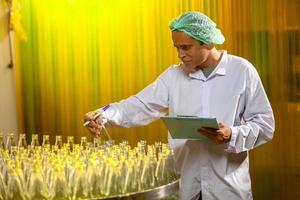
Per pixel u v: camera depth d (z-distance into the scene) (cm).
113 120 294
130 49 427
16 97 432
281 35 423
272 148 435
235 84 276
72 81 431
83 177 231
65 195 228
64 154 253
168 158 264
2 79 427
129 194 226
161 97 295
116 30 426
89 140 432
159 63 425
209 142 275
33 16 425
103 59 429
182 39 264
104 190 233
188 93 282
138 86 428
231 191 276
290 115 431
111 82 430
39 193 227
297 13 421
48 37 427
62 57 429
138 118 299
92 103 432
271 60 425
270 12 421
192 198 283
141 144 274
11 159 242
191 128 252
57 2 424
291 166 436
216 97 276
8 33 425
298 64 425
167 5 420
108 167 236
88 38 427
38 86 432
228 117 275
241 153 279
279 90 427
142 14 423
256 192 440
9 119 432
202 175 278
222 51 285
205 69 279
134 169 245
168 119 251
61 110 433
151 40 425
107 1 424
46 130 434
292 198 438
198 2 420
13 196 229
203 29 263
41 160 243
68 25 426
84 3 425
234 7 421
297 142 433
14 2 421
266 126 274
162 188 238
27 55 429
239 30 421
